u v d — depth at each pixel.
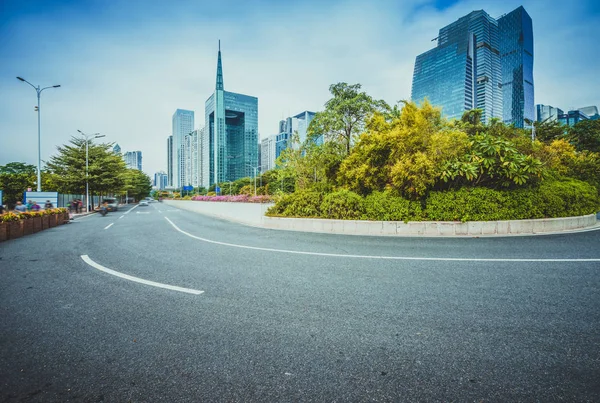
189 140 179.00
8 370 2.26
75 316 3.29
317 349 2.51
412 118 10.23
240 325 2.99
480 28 129.50
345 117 14.82
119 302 3.72
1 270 5.50
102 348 2.58
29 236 10.96
